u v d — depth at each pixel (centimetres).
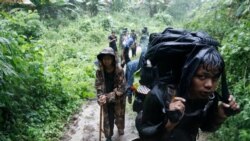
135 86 382
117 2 3375
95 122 710
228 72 596
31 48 779
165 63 186
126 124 681
